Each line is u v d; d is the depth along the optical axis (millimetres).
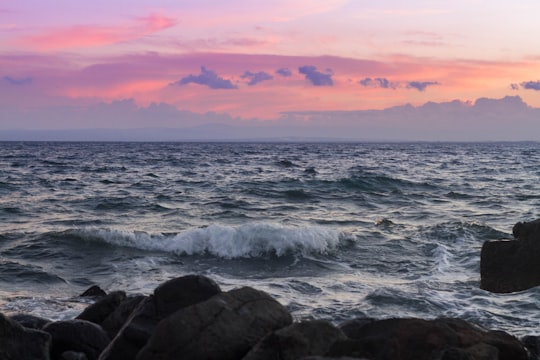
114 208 28031
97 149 136375
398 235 20875
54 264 16812
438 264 16719
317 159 84375
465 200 32469
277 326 7211
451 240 20031
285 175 48594
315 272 16031
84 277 15352
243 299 7391
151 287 14031
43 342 7762
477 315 11250
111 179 44500
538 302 12070
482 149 172500
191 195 33062
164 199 31203
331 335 6820
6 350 7422
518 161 82250
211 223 23984
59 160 75375
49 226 22922
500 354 7047
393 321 7254
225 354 6770
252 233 18516
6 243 19297
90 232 19531
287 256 17891
